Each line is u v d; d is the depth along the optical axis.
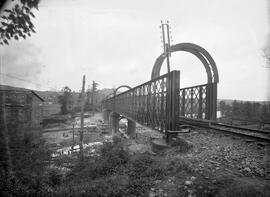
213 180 4.01
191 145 7.00
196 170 4.67
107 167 6.24
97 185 4.62
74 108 65.94
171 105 7.81
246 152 5.80
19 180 5.64
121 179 4.86
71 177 6.90
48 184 6.15
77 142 24.23
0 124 9.33
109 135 28.83
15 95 19.38
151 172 4.94
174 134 7.71
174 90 7.70
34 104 22.33
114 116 33.44
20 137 18.17
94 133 31.67
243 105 26.06
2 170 6.89
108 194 4.03
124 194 3.98
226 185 3.75
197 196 3.52
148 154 6.85
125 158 6.69
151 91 10.84
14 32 2.93
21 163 10.32
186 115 17.22
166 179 4.46
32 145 18.61
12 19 2.81
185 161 5.33
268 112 17.16
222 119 24.25
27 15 2.89
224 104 31.34
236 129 10.62
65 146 22.12
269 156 5.21
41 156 14.17
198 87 15.38
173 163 5.29
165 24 14.84
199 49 15.25
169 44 14.87
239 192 3.37
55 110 58.38
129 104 18.66
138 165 5.66
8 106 17.83
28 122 20.64
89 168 6.93
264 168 4.46
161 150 7.24
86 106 78.19
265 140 6.62
